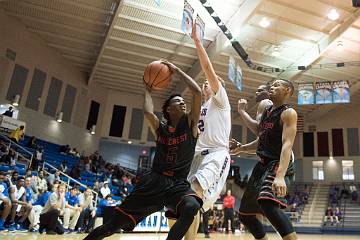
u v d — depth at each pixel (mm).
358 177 22656
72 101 19062
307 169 24328
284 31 14781
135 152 23234
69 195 9414
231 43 13625
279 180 2131
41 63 16969
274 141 2426
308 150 24594
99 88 21125
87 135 20078
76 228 8961
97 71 19406
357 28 14430
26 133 16000
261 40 15352
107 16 14242
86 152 19891
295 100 20766
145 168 22000
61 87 18312
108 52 17141
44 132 17094
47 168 13531
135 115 22094
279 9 13469
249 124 3051
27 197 8297
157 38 15578
